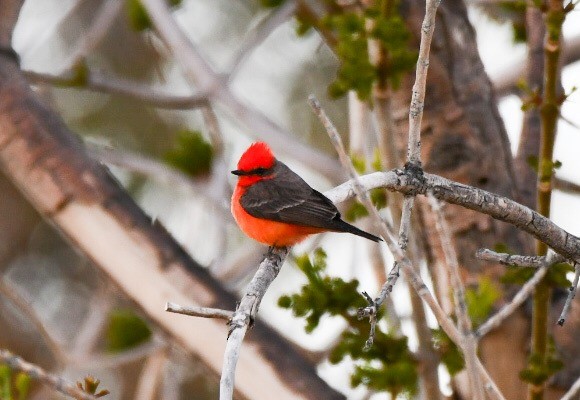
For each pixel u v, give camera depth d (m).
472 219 11.73
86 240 9.73
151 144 20.80
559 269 10.15
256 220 11.69
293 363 9.58
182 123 21.05
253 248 15.20
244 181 11.98
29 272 20.80
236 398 9.61
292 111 20.75
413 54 10.41
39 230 20.95
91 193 9.69
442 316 7.55
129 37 21.36
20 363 8.78
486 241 11.74
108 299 15.48
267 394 9.48
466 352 7.57
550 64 10.02
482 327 8.46
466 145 11.84
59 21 17.97
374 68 10.46
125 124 20.88
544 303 10.21
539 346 10.25
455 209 11.80
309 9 12.61
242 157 12.15
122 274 9.69
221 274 14.27
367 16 10.48
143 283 9.65
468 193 8.61
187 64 15.36
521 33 14.86
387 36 10.26
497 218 8.81
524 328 11.67
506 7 14.16
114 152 15.12
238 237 19.31
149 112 20.95
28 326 19.09
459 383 11.73
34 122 9.69
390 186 8.34
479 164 11.85
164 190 20.55
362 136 13.39
